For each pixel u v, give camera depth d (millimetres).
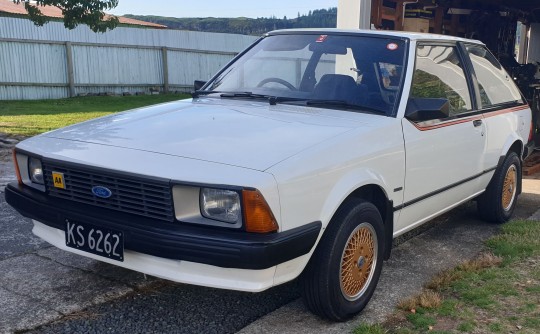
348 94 3861
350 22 7969
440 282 3877
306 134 3211
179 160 2855
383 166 3438
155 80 19703
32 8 9617
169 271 2854
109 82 18312
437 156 4020
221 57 21781
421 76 4043
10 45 15695
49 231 3418
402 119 3686
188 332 3164
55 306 3400
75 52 17219
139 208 2887
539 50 15938
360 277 3387
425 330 3191
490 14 13305
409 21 10500
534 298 3645
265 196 2664
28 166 3400
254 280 2750
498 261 4289
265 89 4160
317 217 2965
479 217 5508
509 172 5469
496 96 5277
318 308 3176
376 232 3455
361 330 3137
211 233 2697
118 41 18547
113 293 3613
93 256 3020
